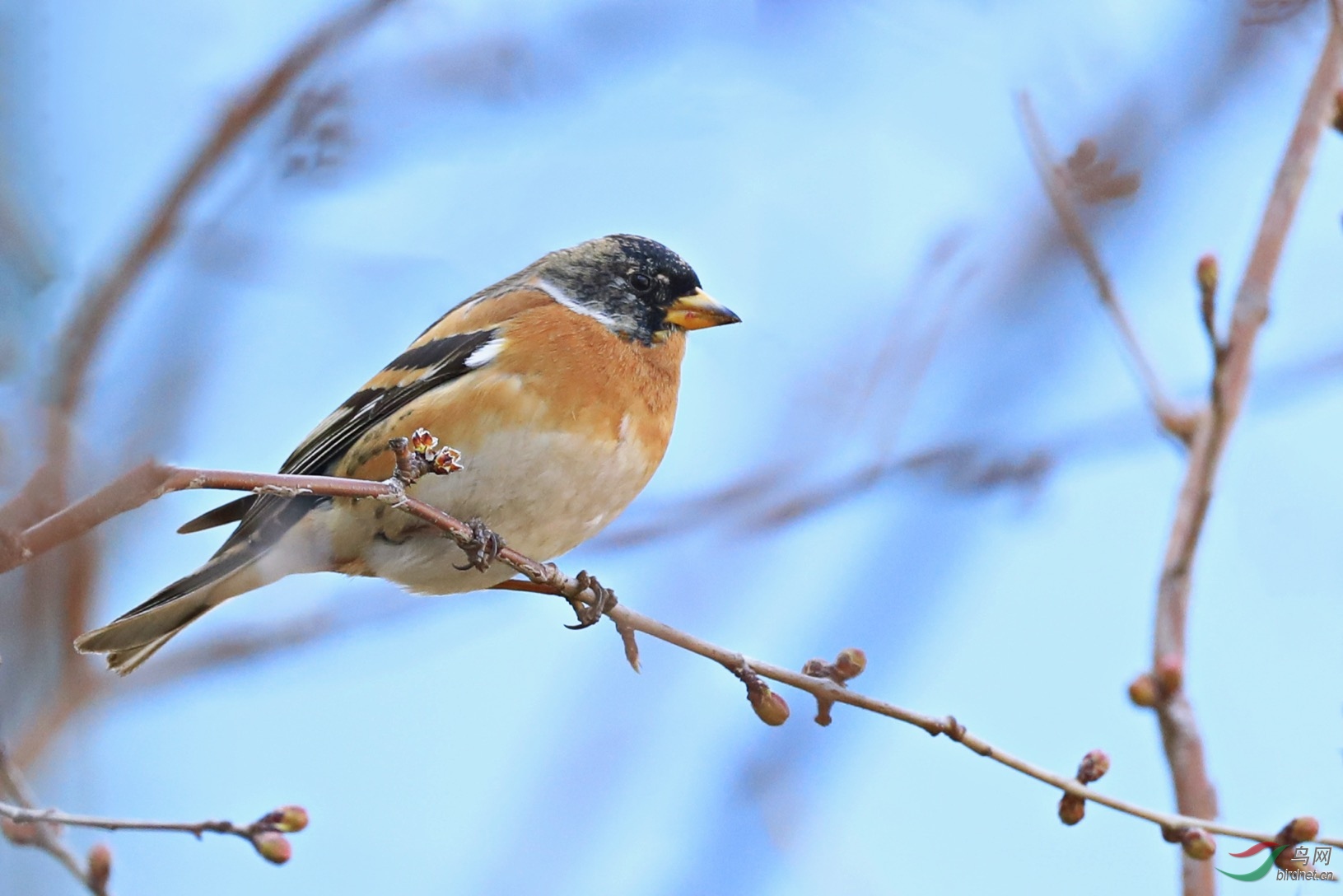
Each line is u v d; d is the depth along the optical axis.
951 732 8.36
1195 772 7.63
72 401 8.08
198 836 7.28
